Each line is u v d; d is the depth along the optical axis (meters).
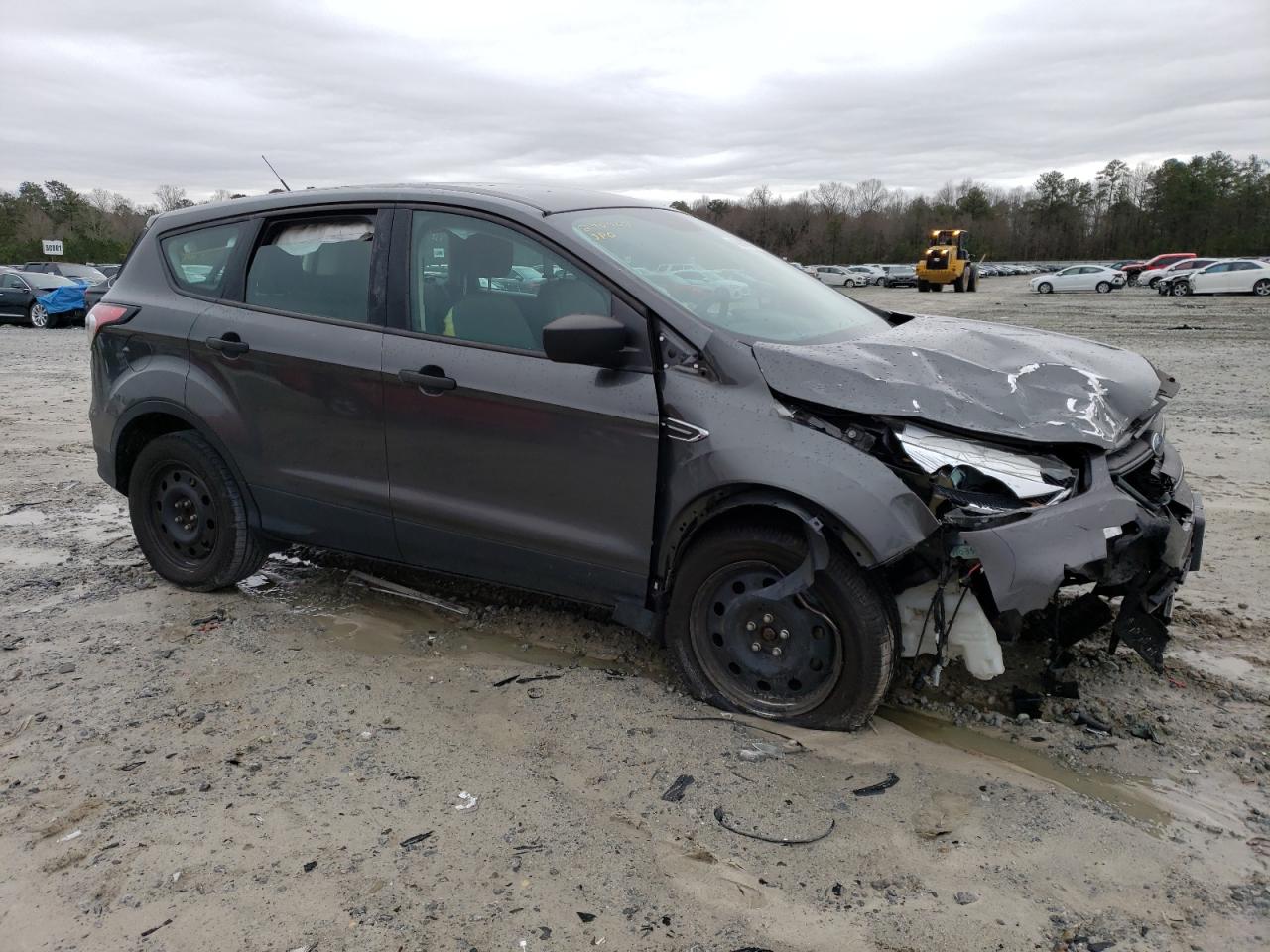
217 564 4.60
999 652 3.21
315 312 4.16
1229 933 2.40
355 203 4.14
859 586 3.17
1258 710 3.52
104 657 4.01
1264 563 5.04
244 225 4.45
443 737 3.35
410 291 3.93
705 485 3.26
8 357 16.03
